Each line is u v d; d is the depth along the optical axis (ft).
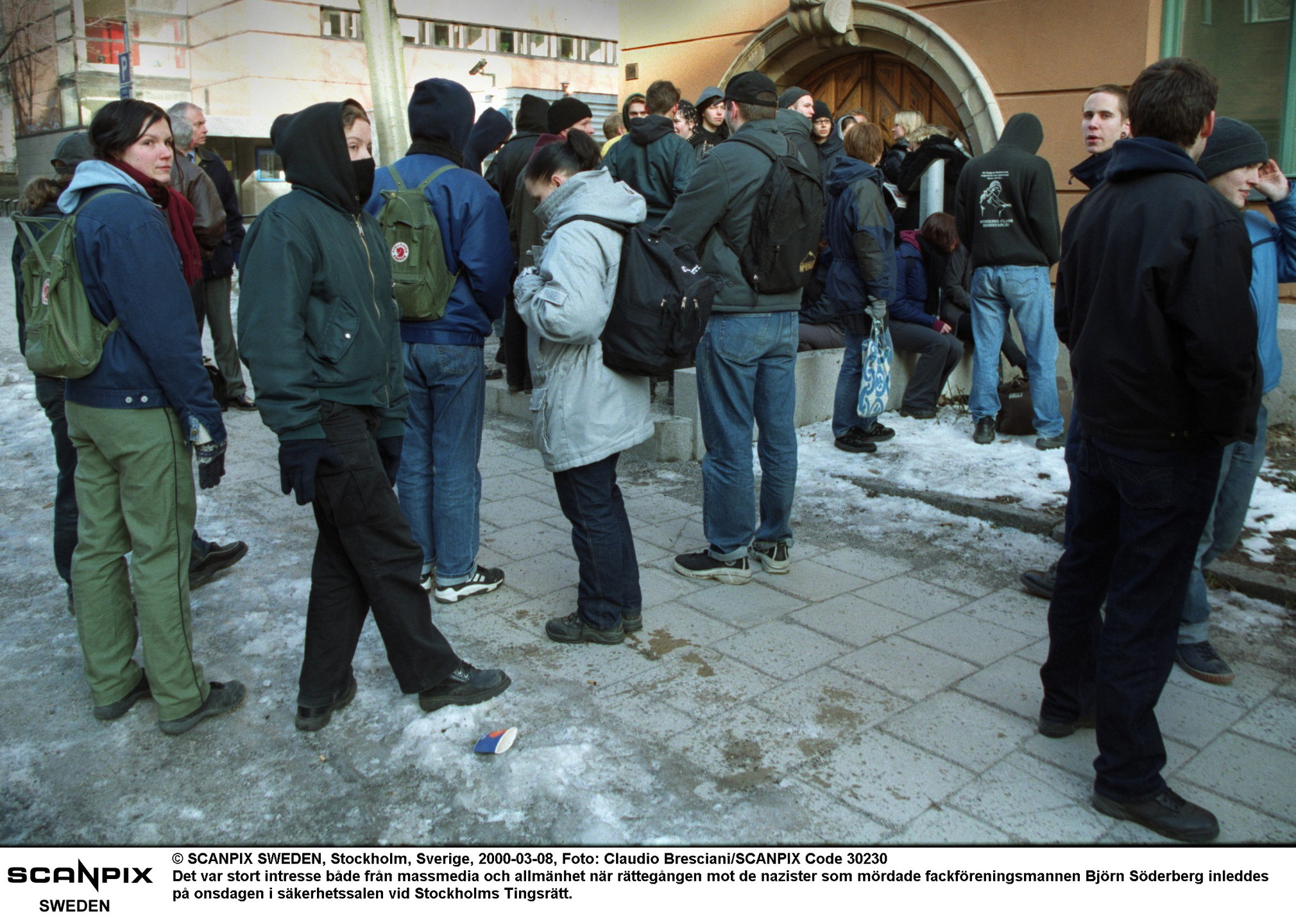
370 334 9.25
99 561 9.92
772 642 11.81
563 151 10.93
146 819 8.65
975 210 18.21
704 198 12.19
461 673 10.39
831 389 21.07
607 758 9.43
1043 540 14.90
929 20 24.18
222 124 59.21
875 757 9.42
